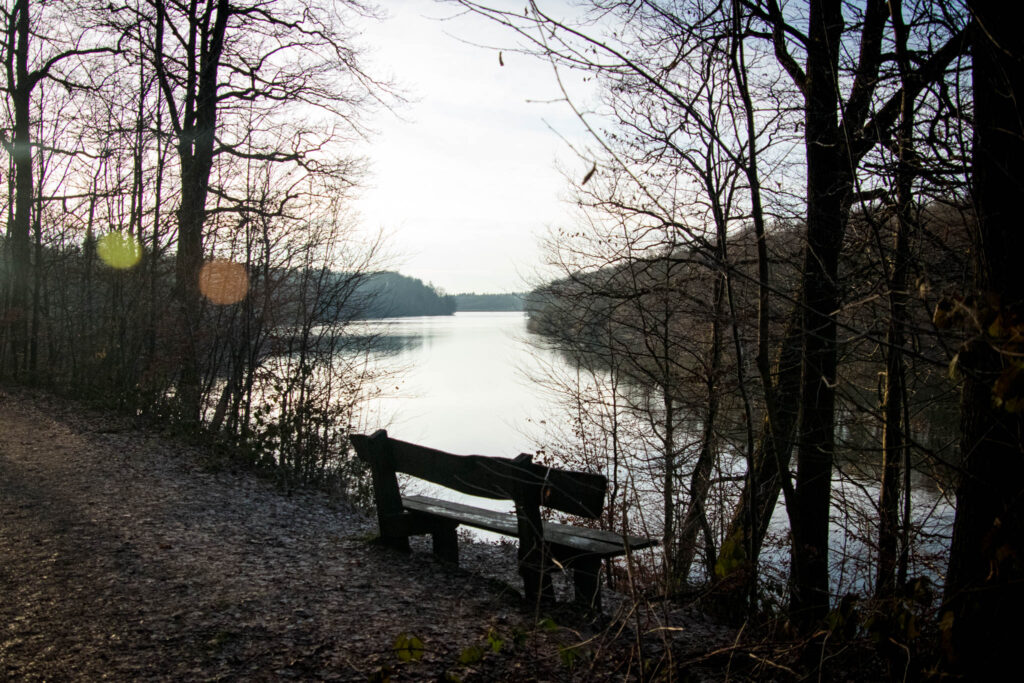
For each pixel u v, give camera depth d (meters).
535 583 5.24
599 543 5.13
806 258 5.30
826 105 5.21
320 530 7.25
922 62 5.04
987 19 3.29
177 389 13.09
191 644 4.38
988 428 3.31
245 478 9.49
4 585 5.24
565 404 9.21
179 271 13.95
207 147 16.45
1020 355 2.60
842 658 4.27
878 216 5.32
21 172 20.73
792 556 5.57
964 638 3.40
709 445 6.71
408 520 6.30
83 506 7.58
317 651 4.32
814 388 5.43
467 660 3.61
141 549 6.25
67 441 11.28
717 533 7.85
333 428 10.40
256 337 11.56
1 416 13.60
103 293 17.94
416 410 24.06
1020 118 3.17
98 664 4.07
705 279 6.14
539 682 3.99
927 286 3.14
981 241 3.38
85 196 17.80
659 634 4.48
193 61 16.98
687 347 6.21
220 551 6.31
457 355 48.00
